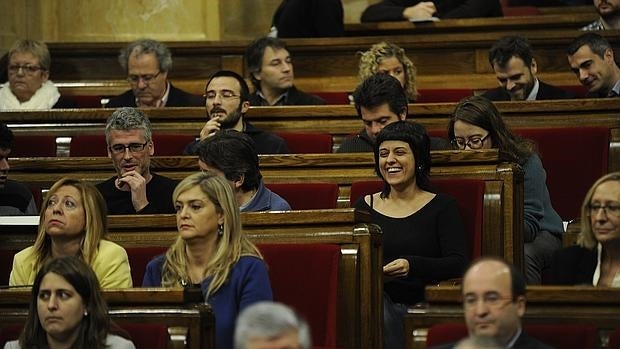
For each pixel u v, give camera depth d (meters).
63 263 10.31
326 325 11.98
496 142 14.78
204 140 13.39
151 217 12.91
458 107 14.90
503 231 13.85
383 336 12.62
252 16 25.44
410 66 18.30
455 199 13.47
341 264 12.16
